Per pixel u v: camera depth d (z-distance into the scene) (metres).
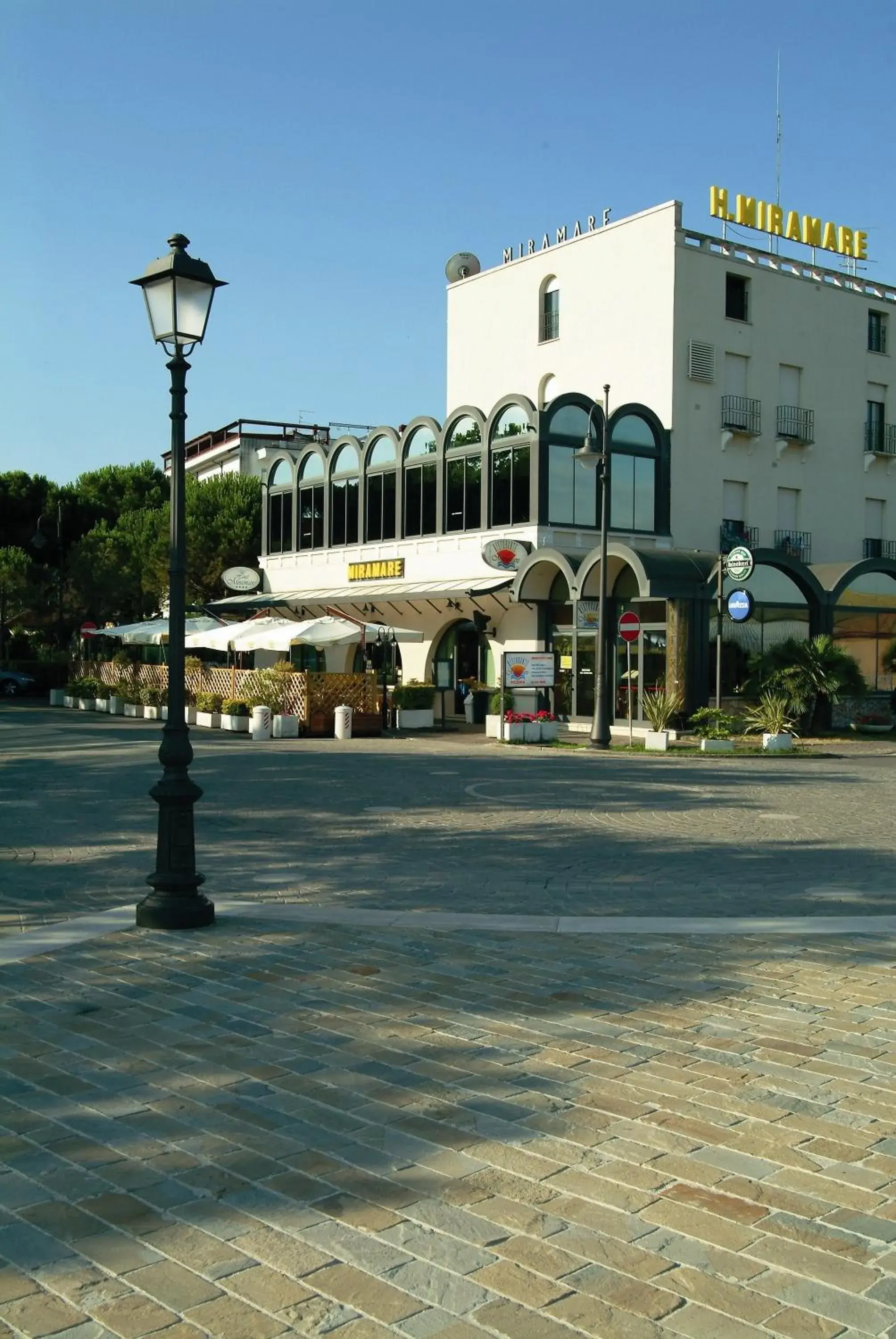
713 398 34.66
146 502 58.09
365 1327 3.25
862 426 38.94
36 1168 4.26
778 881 10.16
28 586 47.78
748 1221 3.86
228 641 30.86
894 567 32.84
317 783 17.62
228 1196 4.03
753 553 29.53
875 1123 4.69
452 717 36.00
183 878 8.20
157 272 8.05
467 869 10.62
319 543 40.78
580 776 19.44
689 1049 5.59
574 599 29.22
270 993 6.54
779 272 36.50
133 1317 3.29
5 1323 3.25
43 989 6.64
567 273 36.88
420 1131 4.59
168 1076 5.21
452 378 41.16
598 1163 4.30
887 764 23.23
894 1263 3.61
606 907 9.00
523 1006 6.29
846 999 6.46
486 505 32.94
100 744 24.52
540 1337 3.21
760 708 26.91
